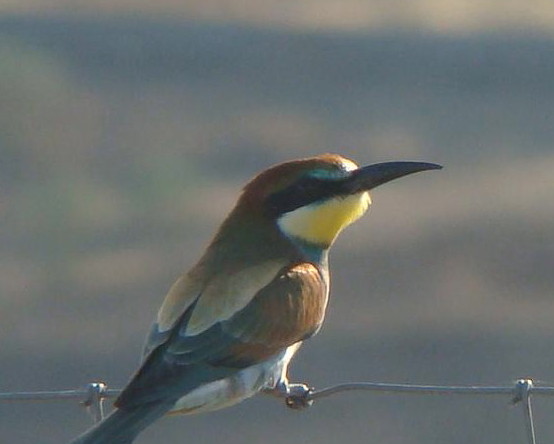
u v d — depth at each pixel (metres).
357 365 20.23
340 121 28.98
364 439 18.88
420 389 11.00
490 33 31.73
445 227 23.36
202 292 11.07
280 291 11.25
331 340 20.56
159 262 23.16
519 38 31.27
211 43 31.89
